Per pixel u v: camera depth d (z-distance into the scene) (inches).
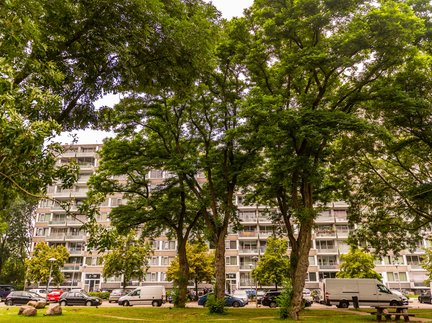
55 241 2341.3
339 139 868.0
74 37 353.1
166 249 2289.6
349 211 1035.3
